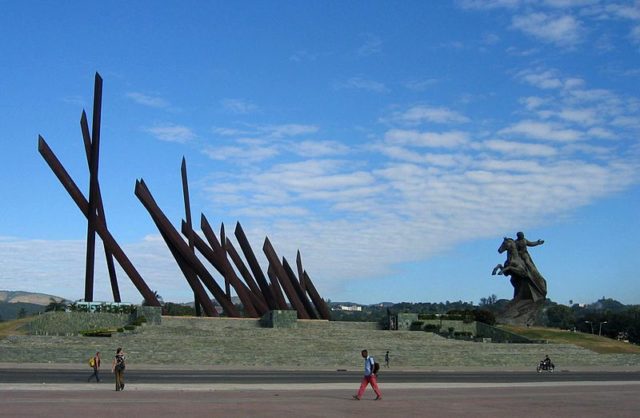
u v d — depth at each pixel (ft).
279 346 150.92
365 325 208.03
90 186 176.96
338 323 204.13
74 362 123.65
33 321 151.94
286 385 92.58
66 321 157.07
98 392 76.43
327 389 88.17
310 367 137.49
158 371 114.42
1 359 119.96
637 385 108.88
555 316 449.89
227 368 127.44
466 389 93.97
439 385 100.17
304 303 225.56
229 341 147.95
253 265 217.77
